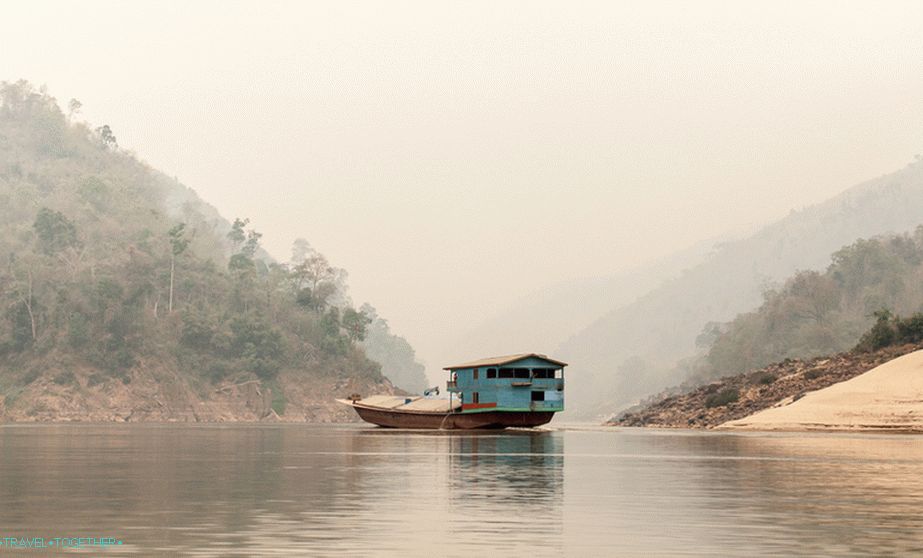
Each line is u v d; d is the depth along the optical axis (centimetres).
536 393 10744
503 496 3534
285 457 5956
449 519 2902
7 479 4228
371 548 2400
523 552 2362
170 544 2444
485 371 10844
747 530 2711
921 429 9756
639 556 2309
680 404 14275
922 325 13462
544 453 6291
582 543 2491
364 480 4197
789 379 13150
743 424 11188
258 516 2955
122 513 3011
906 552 2369
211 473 4597
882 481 4119
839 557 2300
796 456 5847
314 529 2695
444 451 6588
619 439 8569
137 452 6669
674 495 3581
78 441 8831
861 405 10669
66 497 3453
